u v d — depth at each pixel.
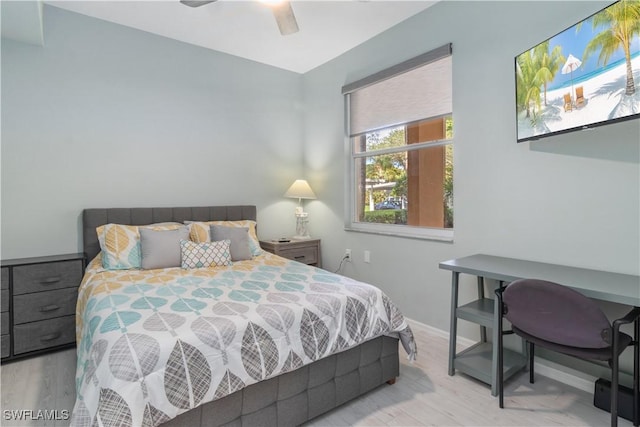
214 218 3.61
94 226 2.93
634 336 1.73
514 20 2.33
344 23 3.12
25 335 2.48
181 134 3.48
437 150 3.00
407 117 3.18
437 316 2.91
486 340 2.55
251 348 1.55
